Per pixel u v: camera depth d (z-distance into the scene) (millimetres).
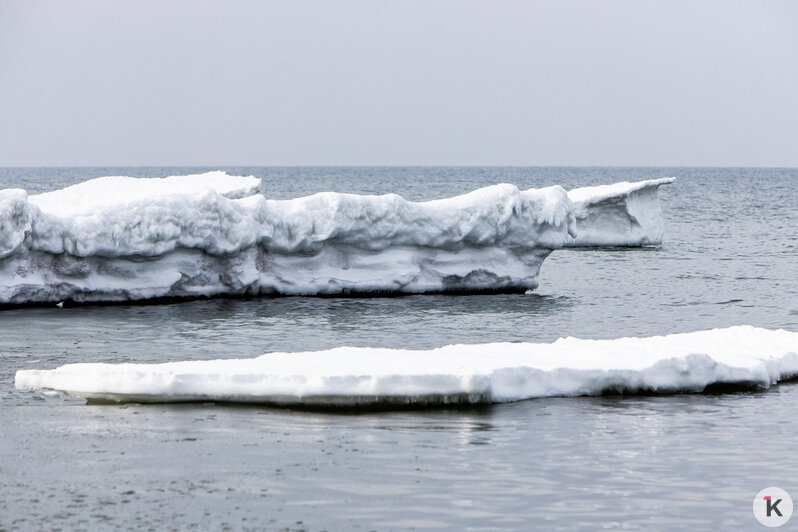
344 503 19641
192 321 42250
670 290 56688
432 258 52531
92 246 44656
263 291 49969
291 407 26812
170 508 19250
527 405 27422
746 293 55469
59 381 28047
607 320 45406
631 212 88438
